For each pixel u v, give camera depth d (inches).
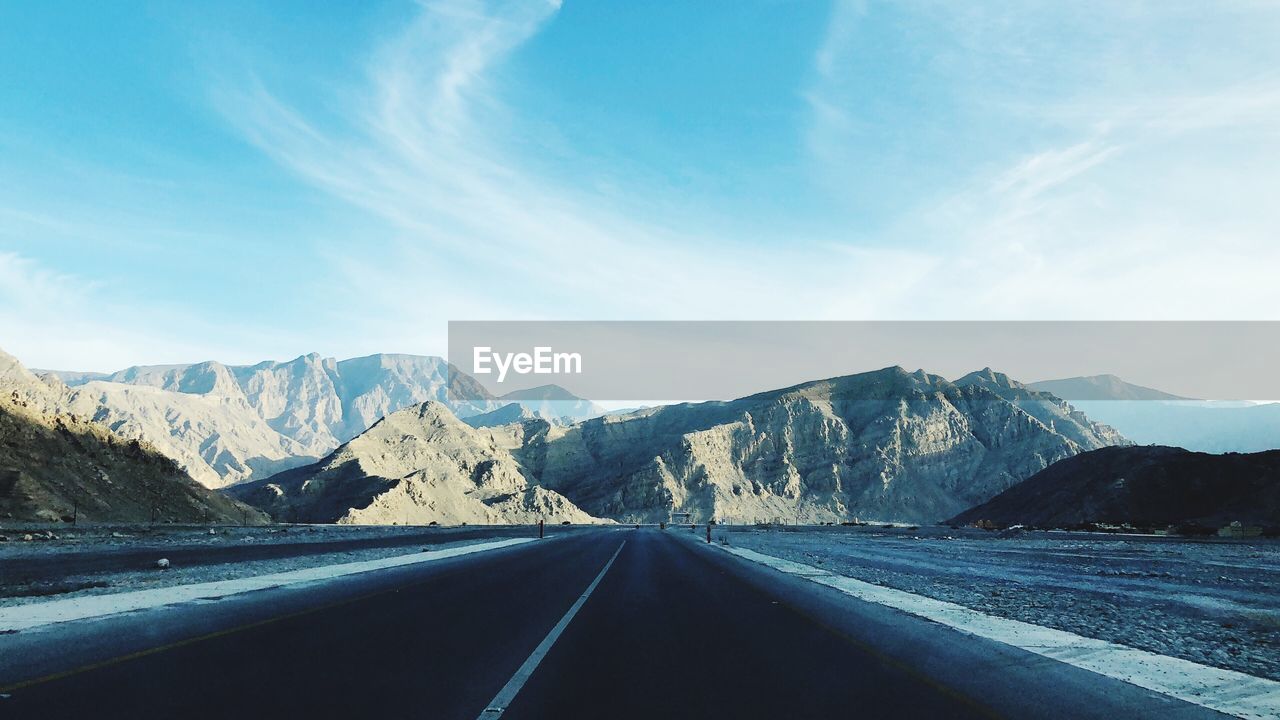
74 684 323.0
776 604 693.3
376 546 1813.5
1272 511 4222.4
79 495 2974.9
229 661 381.7
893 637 501.0
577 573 1041.5
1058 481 6259.8
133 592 682.8
